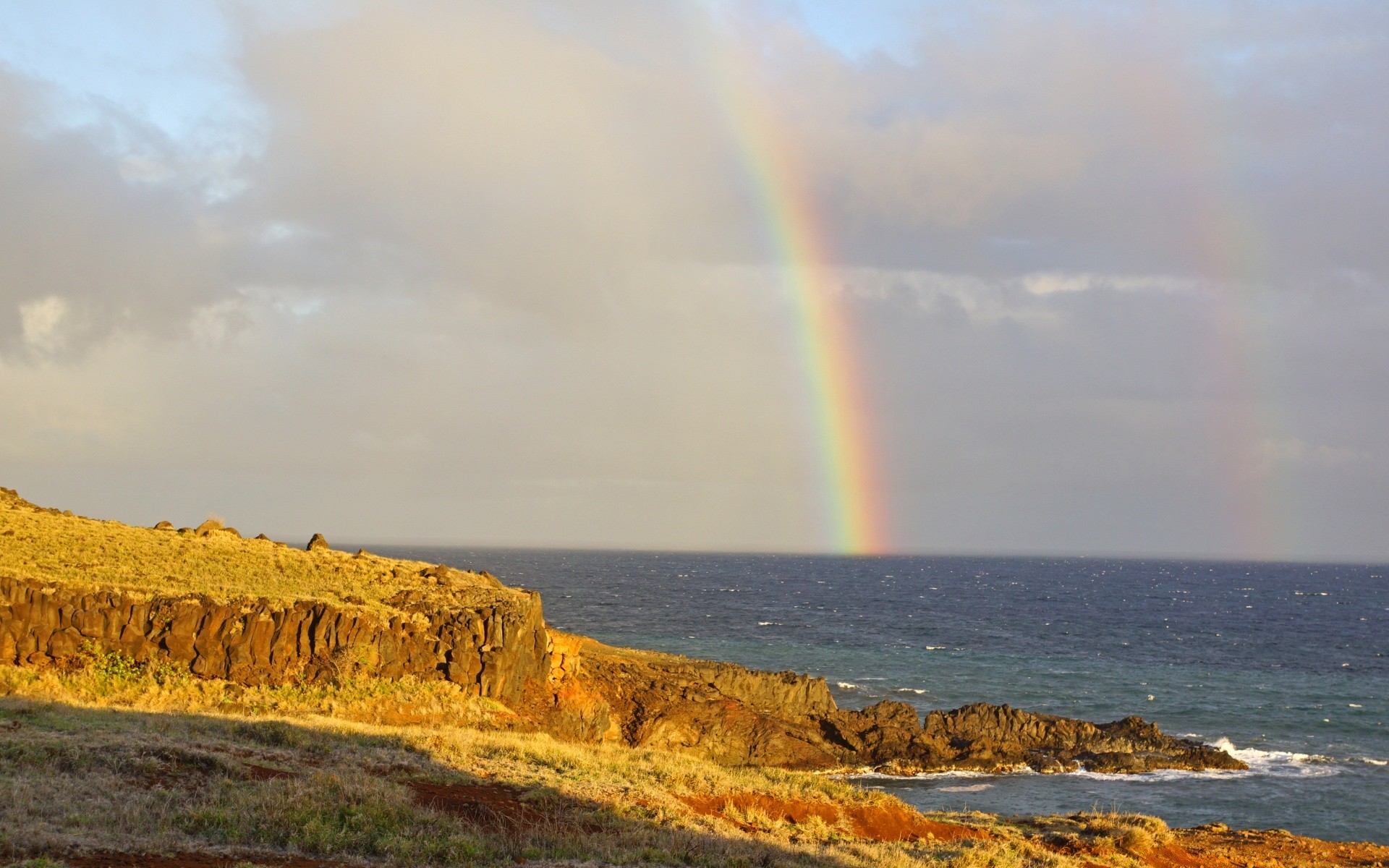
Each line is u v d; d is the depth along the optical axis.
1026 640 132.25
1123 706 81.62
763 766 54.00
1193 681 96.31
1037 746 62.31
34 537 44.66
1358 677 103.38
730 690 59.59
